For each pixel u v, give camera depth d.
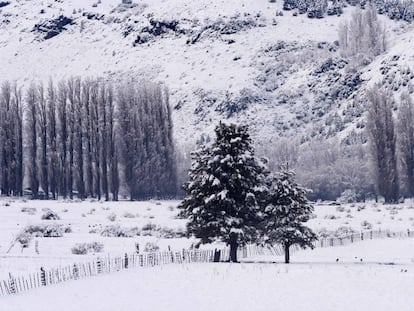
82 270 37.91
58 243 52.22
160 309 26.56
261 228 42.47
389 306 26.48
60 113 110.25
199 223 41.28
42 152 109.81
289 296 28.73
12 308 27.31
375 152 102.25
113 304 27.72
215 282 32.56
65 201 97.06
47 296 30.06
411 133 105.88
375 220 72.75
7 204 83.44
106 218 72.44
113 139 108.50
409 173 105.25
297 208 41.88
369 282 32.06
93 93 110.31
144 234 60.41
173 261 42.34
